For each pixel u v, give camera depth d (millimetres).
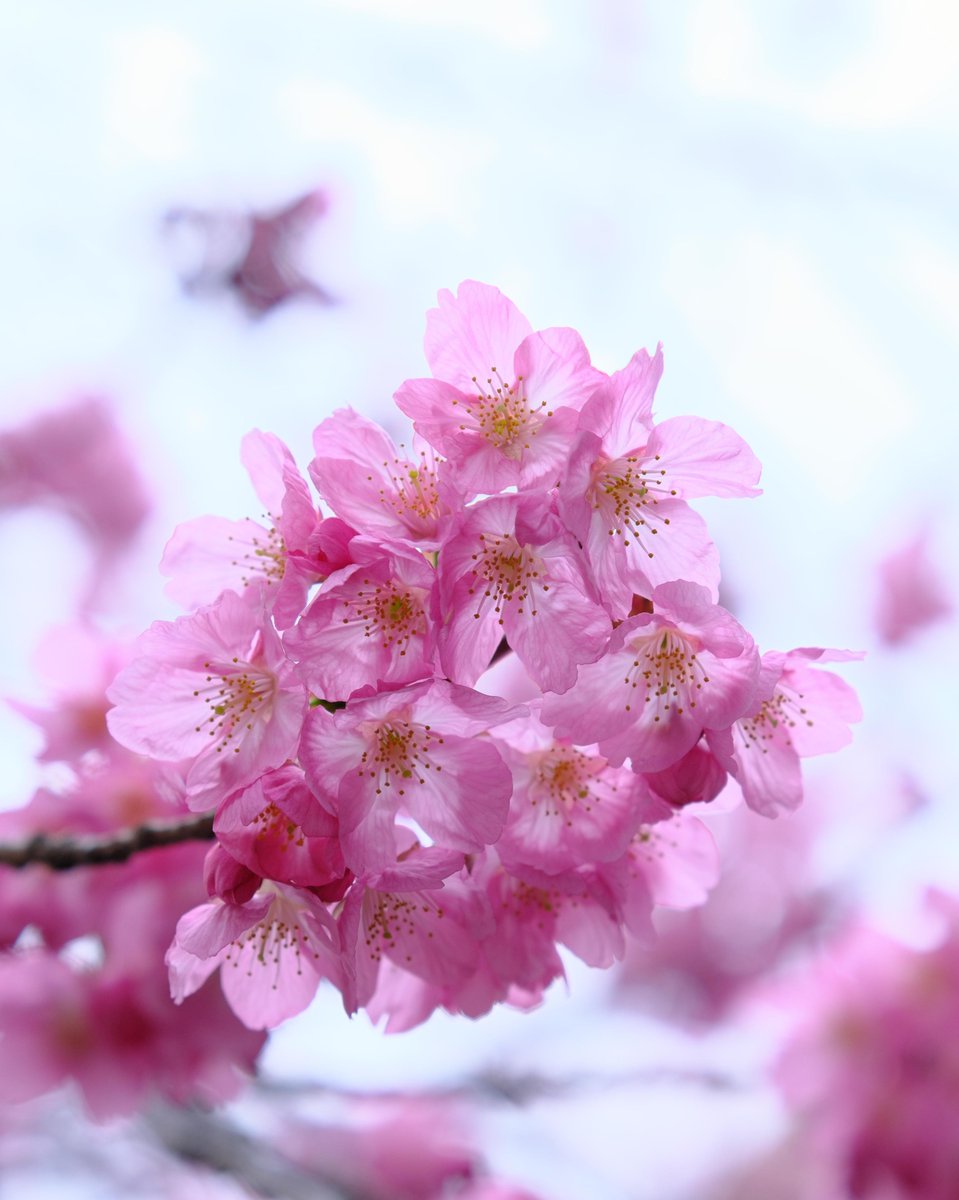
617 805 735
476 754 724
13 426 1577
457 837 723
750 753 748
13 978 865
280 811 721
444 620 717
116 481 1598
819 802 1711
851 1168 1062
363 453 729
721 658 727
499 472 721
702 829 753
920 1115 1051
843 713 750
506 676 1124
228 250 1402
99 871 858
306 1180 960
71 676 868
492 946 744
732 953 1631
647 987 1628
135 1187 1167
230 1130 962
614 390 721
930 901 1109
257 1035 868
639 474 733
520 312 728
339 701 721
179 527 757
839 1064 1084
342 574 718
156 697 733
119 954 862
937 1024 1069
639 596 731
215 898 726
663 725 728
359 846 716
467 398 727
